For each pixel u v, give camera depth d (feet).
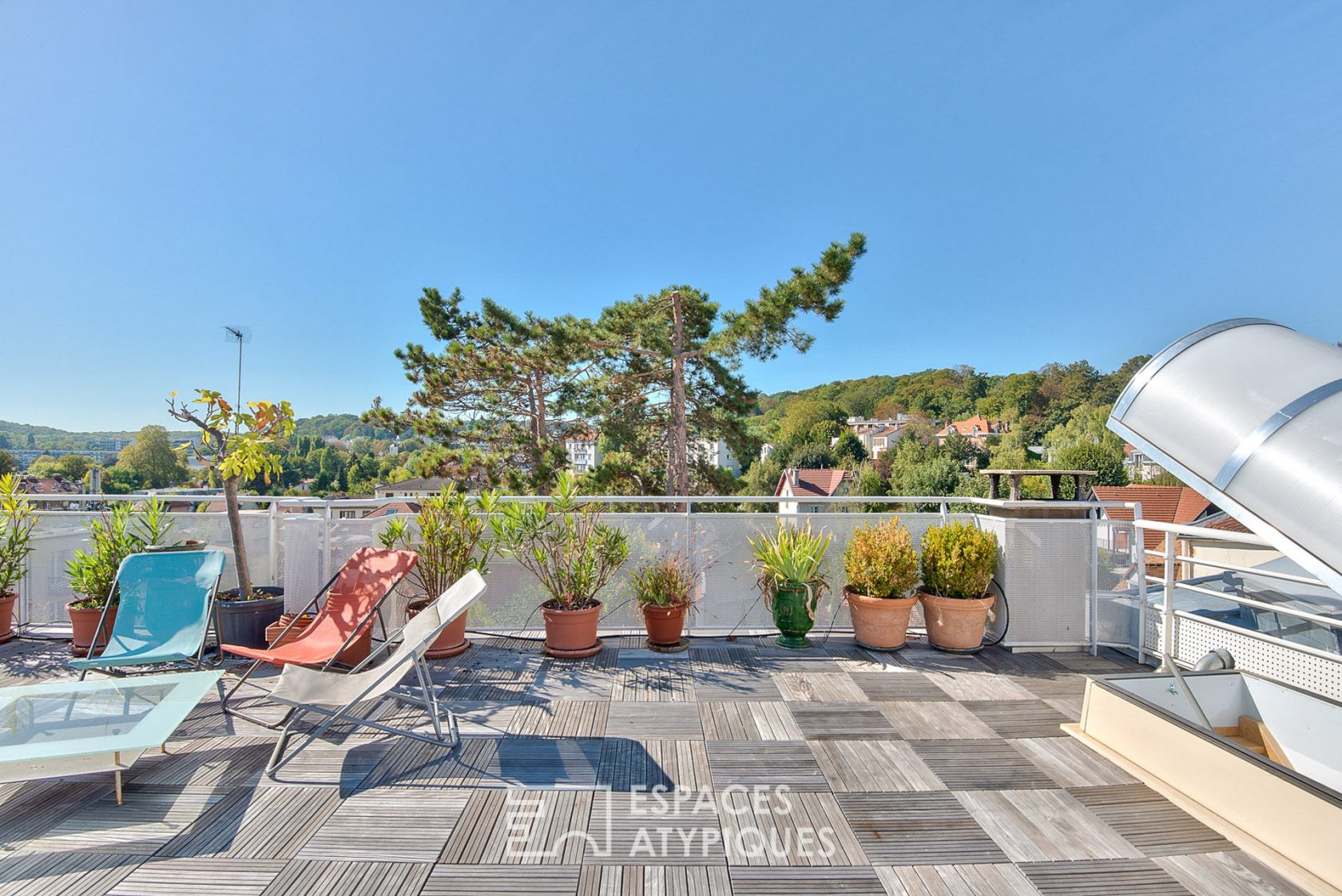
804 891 6.60
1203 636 12.60
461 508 14.74
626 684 12.53
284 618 13.67
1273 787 7.14
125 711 9.05
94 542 15.11
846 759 9.45
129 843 7.34
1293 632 13.17
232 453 14.60
